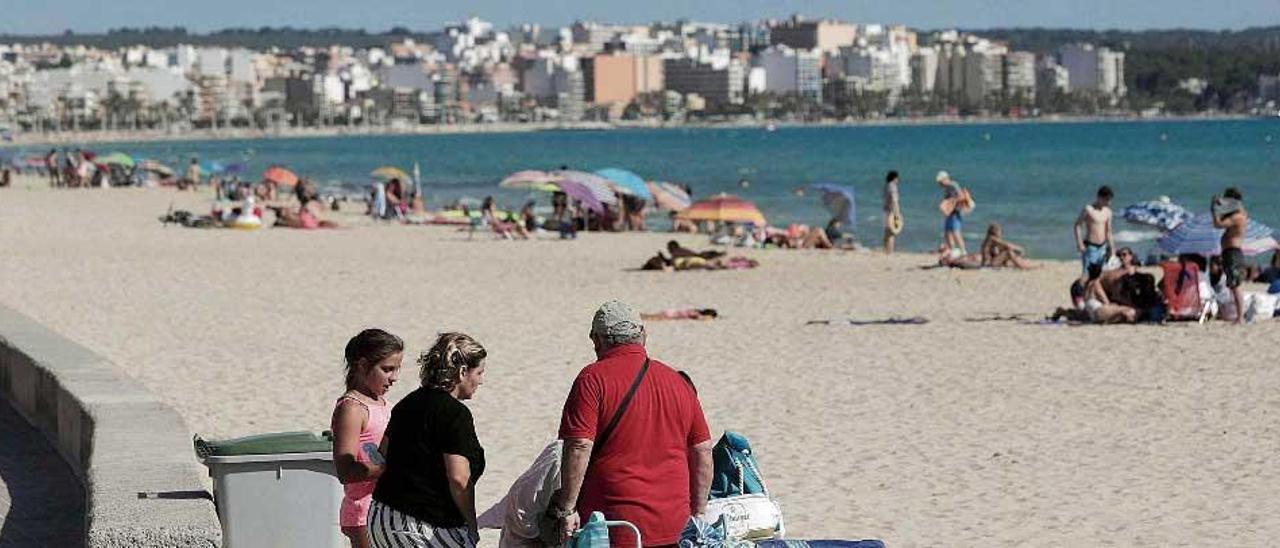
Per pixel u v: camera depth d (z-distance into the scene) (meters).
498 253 93.81
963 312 60.22
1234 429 35.28
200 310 61.28
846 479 30.19
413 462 16.27
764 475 30.62
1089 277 55.62
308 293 68.25
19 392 31.56
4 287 69.25
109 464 20.23
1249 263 87.19
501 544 17.97
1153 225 93.12
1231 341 49.47
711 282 74.19
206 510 17.80
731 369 45.97
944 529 25.91
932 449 33.28
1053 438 34.56
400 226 124.56
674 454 16.38
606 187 111.88
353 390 17.44
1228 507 27.52
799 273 78.50
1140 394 40.34
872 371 45.16
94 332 54.19
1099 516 26.88
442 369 16.42
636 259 88.62
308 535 18.55
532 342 51.91
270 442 18.80
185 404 39.22
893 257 89.88
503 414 37.53
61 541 21.64
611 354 16.50
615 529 16.11
